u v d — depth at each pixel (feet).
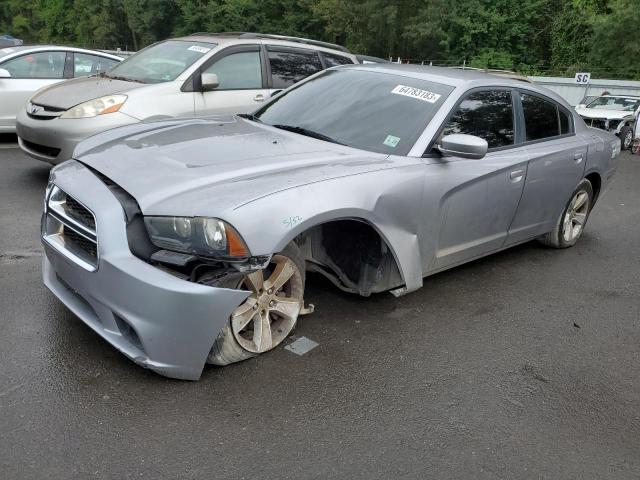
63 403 9.15
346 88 14.58
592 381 11.27
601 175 18.99
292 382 10.21
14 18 237.25
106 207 9.30
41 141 20.38
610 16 114.93
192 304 9.01
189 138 12.01
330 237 12.23
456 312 13.71
